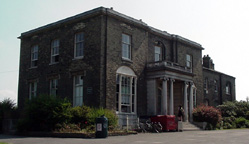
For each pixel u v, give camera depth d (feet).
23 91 100.17
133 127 74.49
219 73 143.95
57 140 51.85
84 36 82.99
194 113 97.91
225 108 123.03
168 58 103.14
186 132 75.46
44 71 93.56
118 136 60.49
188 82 98.58
